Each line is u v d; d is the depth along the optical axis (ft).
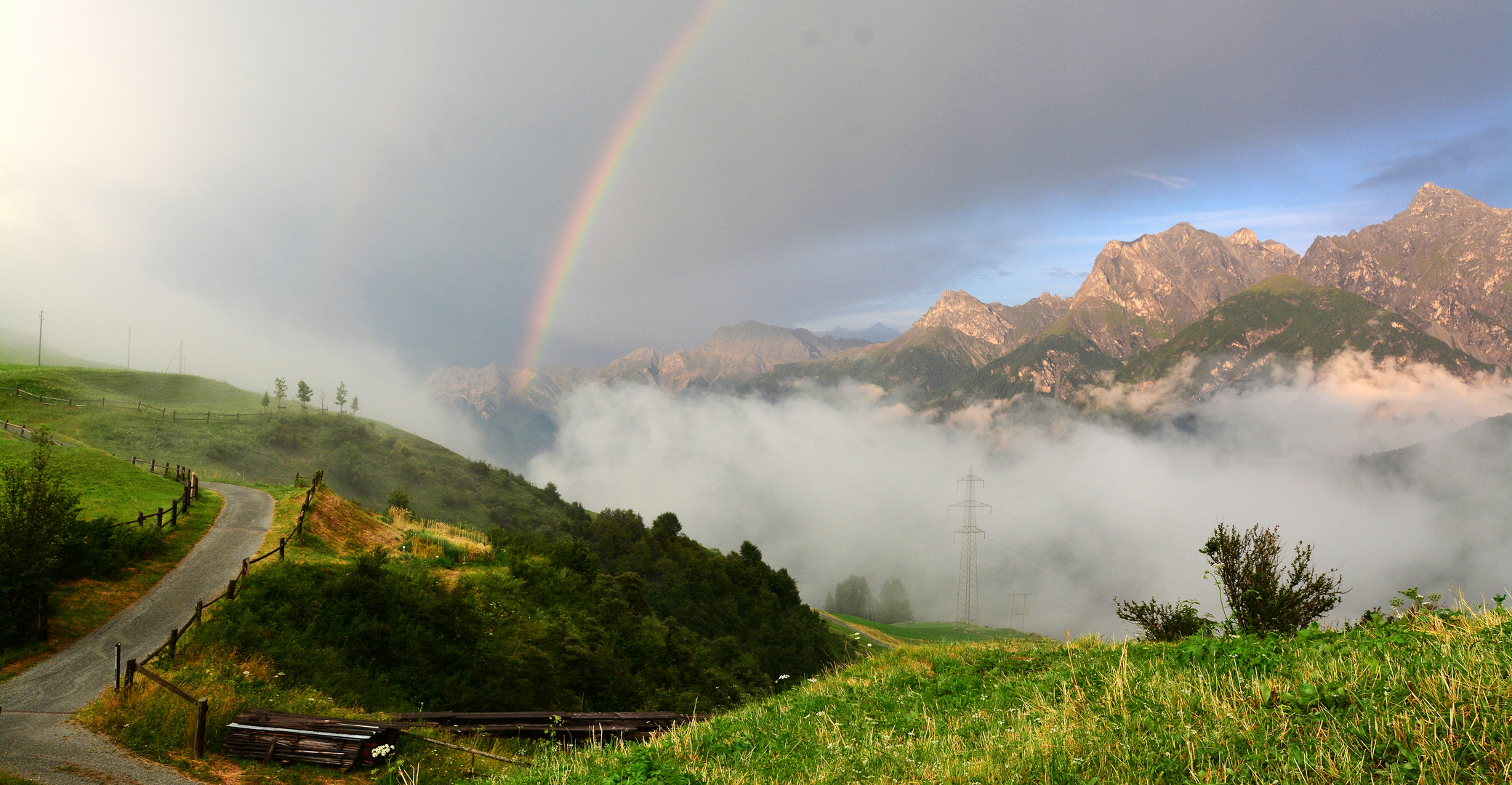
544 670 92.43
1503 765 18.12
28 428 205.57
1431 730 20.31
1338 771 19.71
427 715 59.31
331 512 129.49
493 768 50.34
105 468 137.80
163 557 96.43
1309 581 45.03
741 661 204.54
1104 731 26.58
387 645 78.48
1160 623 51.65
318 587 81.97
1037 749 26.37
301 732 49.06
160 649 64.28
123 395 293.02
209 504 130.31
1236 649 32.63
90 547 85.71
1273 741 22.38
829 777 28.71
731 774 30.71
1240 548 47.55
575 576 143.64
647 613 176.04
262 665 65.16
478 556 134.82
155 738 48.83
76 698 56.13
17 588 66.18
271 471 229.66
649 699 108.06
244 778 45.50
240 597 76.38
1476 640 26.27
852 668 58.44
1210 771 21.42
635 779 30.22
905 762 28.68
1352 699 23.16
